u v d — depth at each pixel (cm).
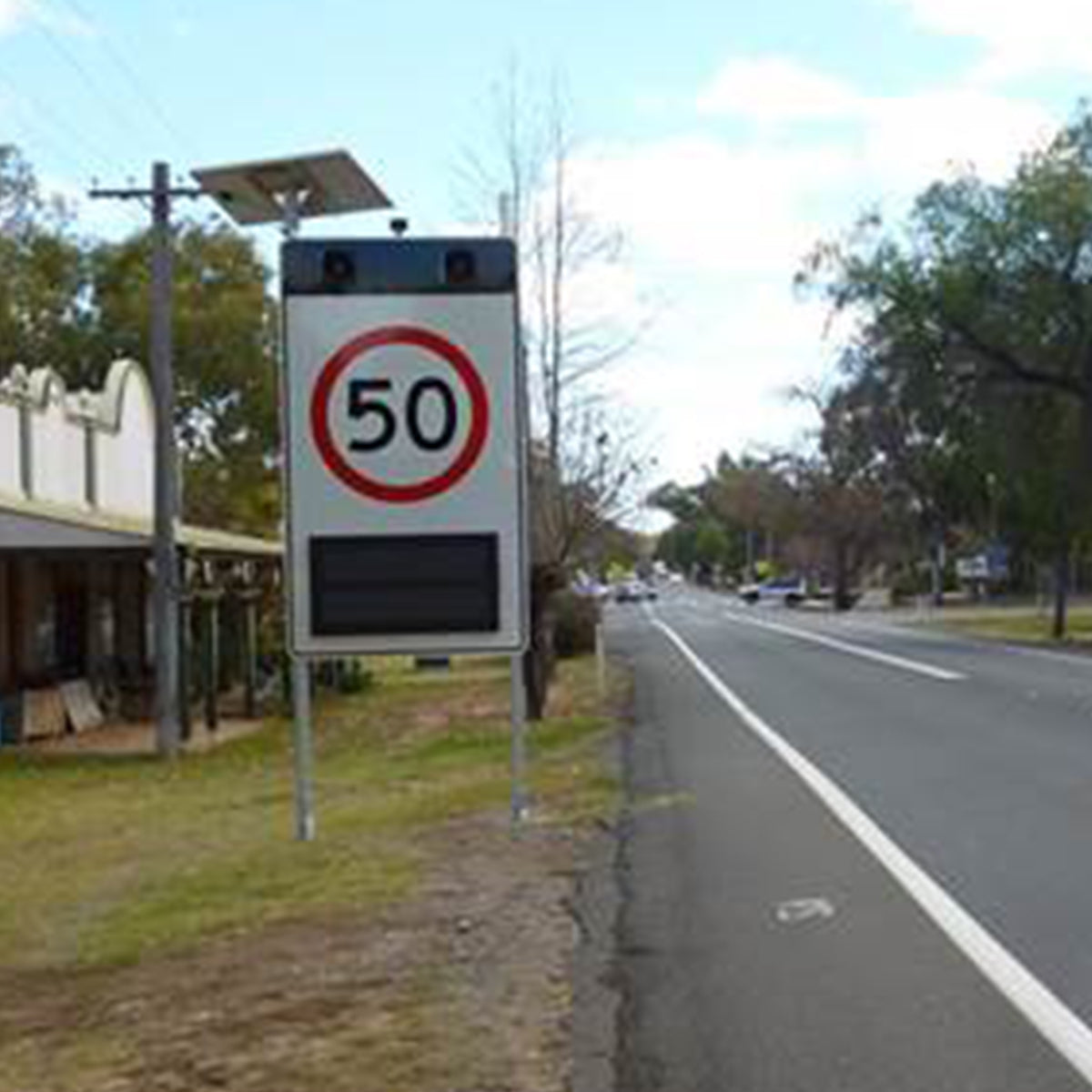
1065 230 6031
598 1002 888
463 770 2134
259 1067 778
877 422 7456
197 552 3366
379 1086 745
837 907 1146
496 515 1336
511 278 1327
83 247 7600
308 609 1334
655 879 1261
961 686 3425
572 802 1719
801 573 15250
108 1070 791
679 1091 749
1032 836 1441
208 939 1090
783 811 1631
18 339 7312
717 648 5450
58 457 3606
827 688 3447
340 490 1332
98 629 3853
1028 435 6262
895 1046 812
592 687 3678
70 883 1405
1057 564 6506
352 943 1037
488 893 1195
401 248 1328
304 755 1495
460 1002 884
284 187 1836
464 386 1330
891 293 6244
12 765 2675
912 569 12862
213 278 7562
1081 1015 859
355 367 1329
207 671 3319
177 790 2247
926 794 1731
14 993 987
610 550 6506
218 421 7512
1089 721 2597
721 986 930
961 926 1074
